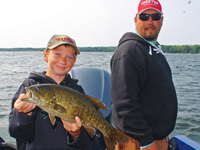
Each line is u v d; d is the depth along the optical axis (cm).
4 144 319
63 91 199
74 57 261
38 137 225
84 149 249
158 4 273
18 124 192
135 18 296
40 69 2142
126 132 236
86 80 433
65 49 242
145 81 246
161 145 274
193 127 636
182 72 2134
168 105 253
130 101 229
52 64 243
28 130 204
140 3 278
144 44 256
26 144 234
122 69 235
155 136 253
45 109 192
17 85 1223
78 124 195
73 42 252
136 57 237
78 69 458
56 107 192
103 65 2491
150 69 244
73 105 200
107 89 430
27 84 233
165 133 257
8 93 1006
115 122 265
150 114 249
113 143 231
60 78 256
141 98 249
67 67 247
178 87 1279
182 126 647
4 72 1862
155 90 246
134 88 233
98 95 416
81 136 217
